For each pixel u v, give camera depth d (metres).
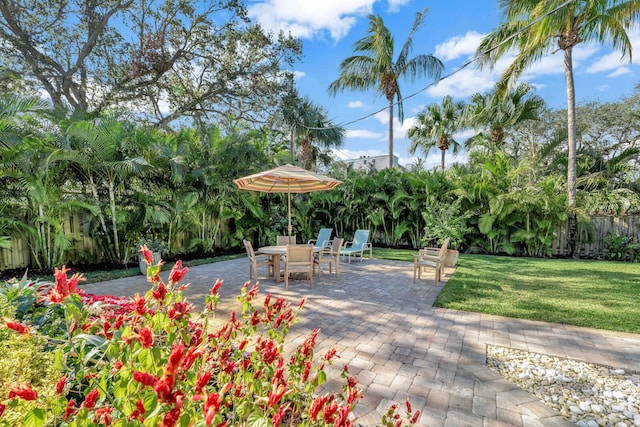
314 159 17.88
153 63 10.88
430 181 10.08
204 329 1.36
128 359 1.01
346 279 6.11
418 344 3.16
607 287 5.30
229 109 13.52
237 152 9.01
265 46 12.55
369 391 2.36
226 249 9.90
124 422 0.88
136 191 7.24
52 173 5.89
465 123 14.45
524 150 18.89
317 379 1.43
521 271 6.73
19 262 6.07
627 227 8.59
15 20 9.60
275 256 5.88
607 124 16.03
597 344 3.15
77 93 11.13
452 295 4.85
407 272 6.82
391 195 10.73
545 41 8.52
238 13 12.02
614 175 10.76
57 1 9.94
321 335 3.38
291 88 13.55
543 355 2.94
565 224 8.91
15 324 1.13
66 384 1.16
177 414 0.78
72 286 1.15
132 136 6.76
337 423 1.05
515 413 2.12
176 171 7.17
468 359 2.86
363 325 3.67
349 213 11.13
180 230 8.41
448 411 2.13
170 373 0.83
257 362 1.37
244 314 1.56
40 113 5.86
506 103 12.39
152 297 1.24
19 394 0.88
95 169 6.44
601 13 7.94
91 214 6.70
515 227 9.23
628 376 2.59
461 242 9.69
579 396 2.33
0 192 5.57
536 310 4.12
